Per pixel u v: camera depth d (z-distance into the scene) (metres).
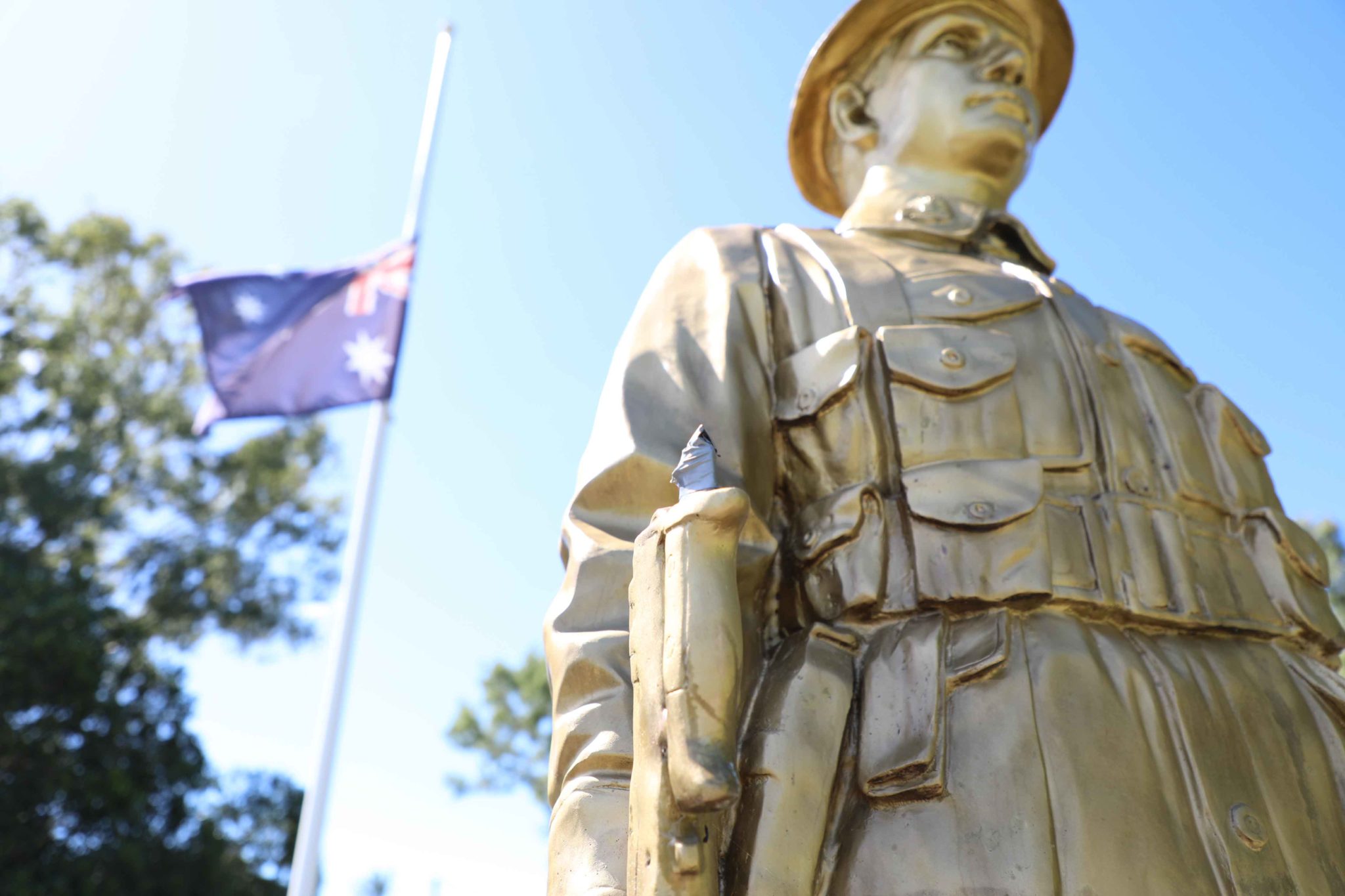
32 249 21.78
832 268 2.64
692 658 1.79
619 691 2.02
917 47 3.51
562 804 1.96
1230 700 2.22
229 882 18.86
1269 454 2.76
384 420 11.63
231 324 11.62
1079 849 1.91
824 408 2.38
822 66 3.61
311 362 11.54
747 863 1.88
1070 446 2.43
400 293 11.93
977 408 2.37
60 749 18.08
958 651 2.11
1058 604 2.20
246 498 22.62
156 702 19.17
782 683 2.08
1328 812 2.22
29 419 21.44
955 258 2.92
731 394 2.38
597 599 2.12
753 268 2.65
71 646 17.89
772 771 1.95
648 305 2.65
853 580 2.20
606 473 2.28
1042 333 2.61
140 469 22.14
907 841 1.93
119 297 22.23
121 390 22.00
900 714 2.05
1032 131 3.48
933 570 2.18
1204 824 2.04
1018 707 2.04
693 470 1.98
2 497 20.66
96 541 21.62
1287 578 2.49
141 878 18.02
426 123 13.20
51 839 17.83
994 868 1.88
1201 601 2.33
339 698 11.14
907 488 2.26
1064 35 3.66
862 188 3.42
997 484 2.24
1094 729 2.04
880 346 2.42
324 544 23.23
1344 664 4.09
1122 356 2.70
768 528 2.28
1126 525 2.35
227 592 22.38
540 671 22.55
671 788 1.75
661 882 1.73
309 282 11.87
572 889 1.85
